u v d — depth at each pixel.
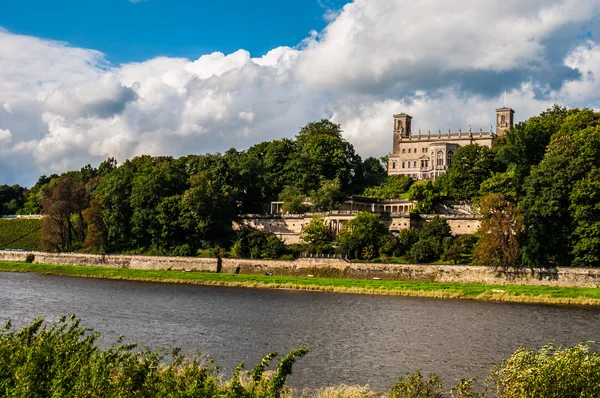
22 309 94.06
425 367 61.12
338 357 65.19
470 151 185.62
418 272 131.00
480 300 110.31
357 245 147.62
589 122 176.75
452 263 133.50
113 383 35.22
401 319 88.75
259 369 35.09
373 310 97.44
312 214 171.75
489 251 122.25
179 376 37.97
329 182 196.12
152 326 81.62
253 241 158.62
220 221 166.12
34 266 161.38
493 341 73.50
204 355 65.38
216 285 133.12
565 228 123.62
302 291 123.00
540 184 127.19
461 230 161.00
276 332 78.38
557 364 36.94
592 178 124.06
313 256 147.38
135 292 118.31
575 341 73.31
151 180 172.25
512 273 122.00
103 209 175.62
